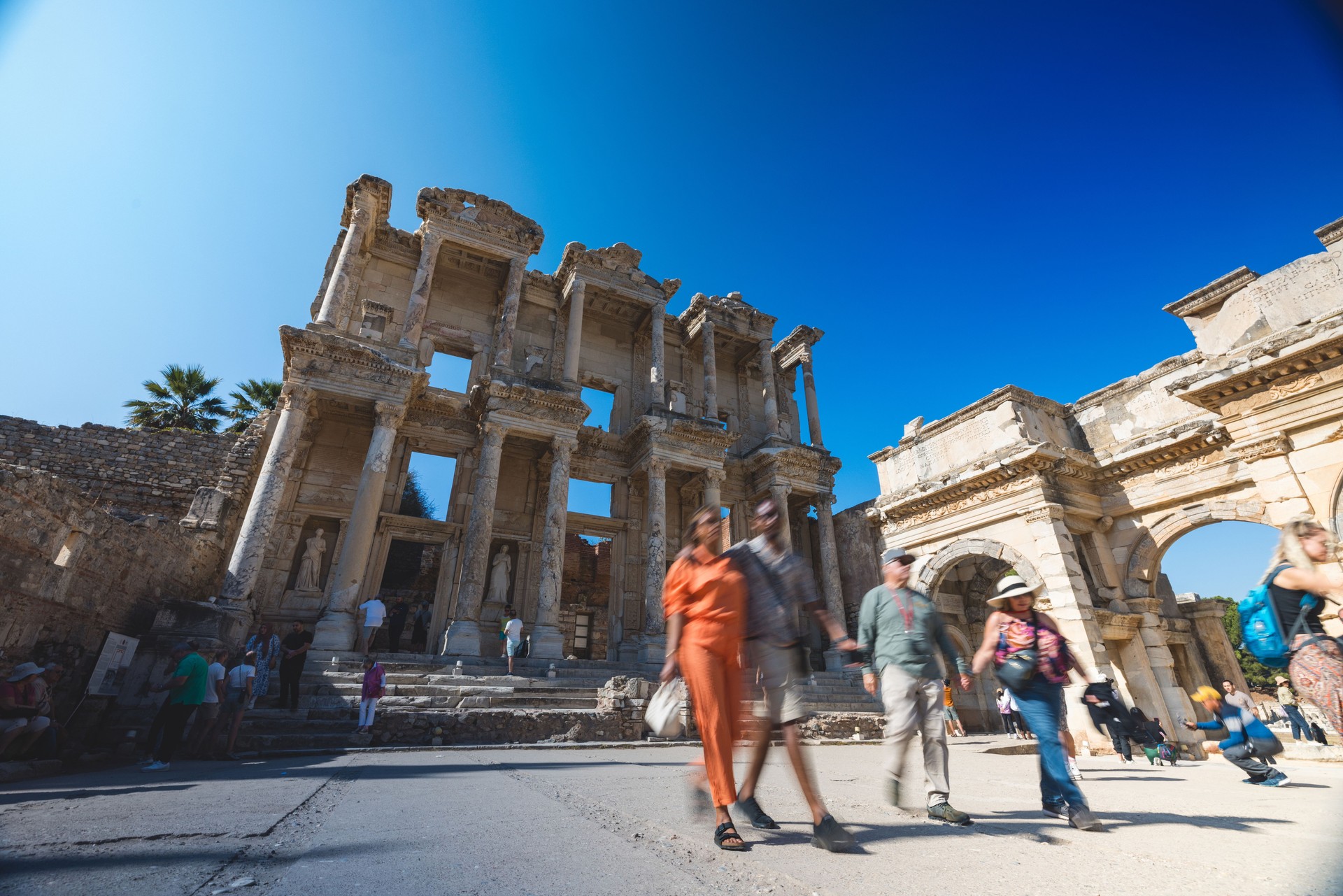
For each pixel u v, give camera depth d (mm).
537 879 2691
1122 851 3285
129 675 12453
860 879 2711
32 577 10203
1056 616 19641
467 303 27578
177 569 16078
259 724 12047
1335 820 4258
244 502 20953
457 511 24234
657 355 27969
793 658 4043
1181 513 19750
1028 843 3490
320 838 3477
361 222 23797
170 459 21391
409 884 2578
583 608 32844
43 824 3791
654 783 6203
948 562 23844
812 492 29328
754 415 33562
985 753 14828
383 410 20859
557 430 23891
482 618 23406
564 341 28953
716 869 2891
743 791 4012
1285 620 4379
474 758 9383
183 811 4348
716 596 3818
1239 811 4883
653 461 25516
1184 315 19469
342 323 24094
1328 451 15008
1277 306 17109
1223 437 18562
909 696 4562
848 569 29266
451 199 26078
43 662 10656
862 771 8469
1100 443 22656
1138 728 11398
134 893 2365
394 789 5672
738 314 32594
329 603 18344
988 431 23188
